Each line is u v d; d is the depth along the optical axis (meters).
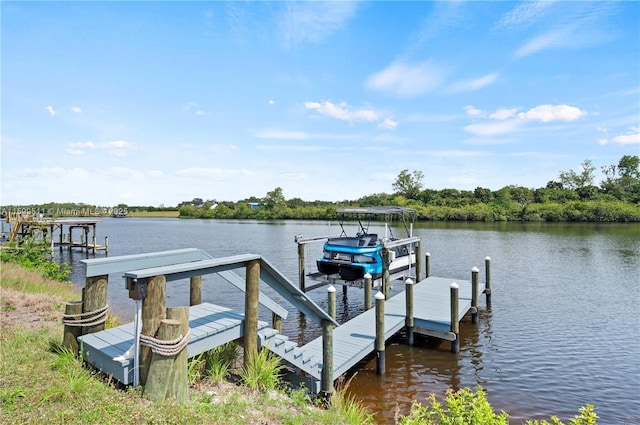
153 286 4.35
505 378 8.90
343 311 14.91
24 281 13.38
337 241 15.78
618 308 14.92
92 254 34.03
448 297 13.23
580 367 9.50
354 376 8.91
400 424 4.89
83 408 3.93
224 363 6.02
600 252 30.12
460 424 4.20
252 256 5.64
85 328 5.40
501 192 79.25
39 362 5.04
